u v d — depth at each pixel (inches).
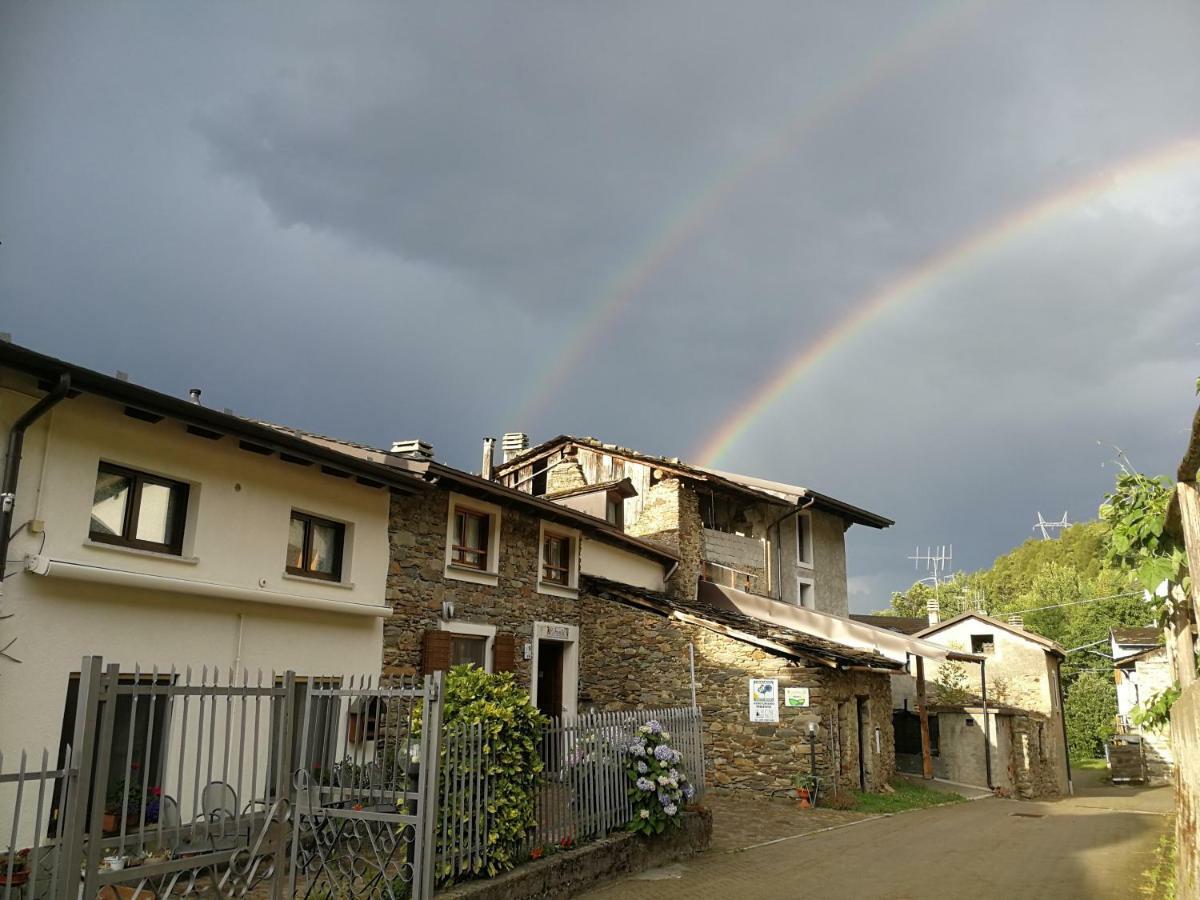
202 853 237.3
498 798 333.7
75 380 333.4
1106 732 1673.2
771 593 1040.2
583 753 399.2
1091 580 2215.8
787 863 445.7
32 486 335.3
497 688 356.5
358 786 321.1
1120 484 334.3
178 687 230.2
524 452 1058.7
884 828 591.8
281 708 264.7
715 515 1022.4
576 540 735.1
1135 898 374.3
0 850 306.8
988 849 511.5
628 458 958.4
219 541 412.2
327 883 316.2
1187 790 318.0
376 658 501.0
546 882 342.0
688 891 374.9
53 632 335.9
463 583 582.9
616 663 752.3
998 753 1043.3
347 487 494.0
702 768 507.8
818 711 682.8
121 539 374.9
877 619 1918.1
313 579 464.4
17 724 319.9
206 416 382.9
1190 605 336.2
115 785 346.6
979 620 1327.5
